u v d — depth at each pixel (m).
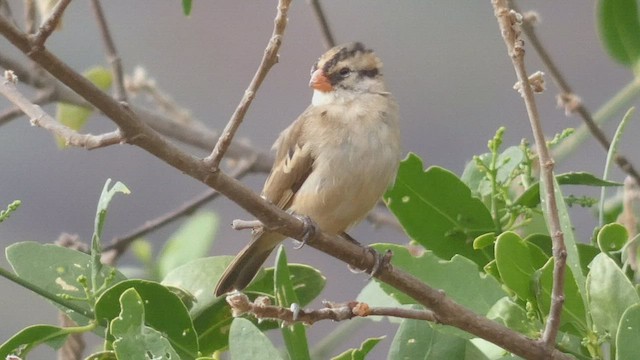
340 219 10.35
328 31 11.72
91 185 17.02
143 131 6.96
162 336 7.33
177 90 17.61
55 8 6.54
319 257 16.83
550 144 9.05
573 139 12.00
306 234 7.82
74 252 8.49
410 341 8.17
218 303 8.66
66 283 8.36
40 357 16.38
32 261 8.38
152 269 11.48
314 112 10.47
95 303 7.89
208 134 13.81
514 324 7.97
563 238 7.38
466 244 9.05
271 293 9.12
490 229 9.02
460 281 8.37
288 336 7.64
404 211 9.08
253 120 17.53
